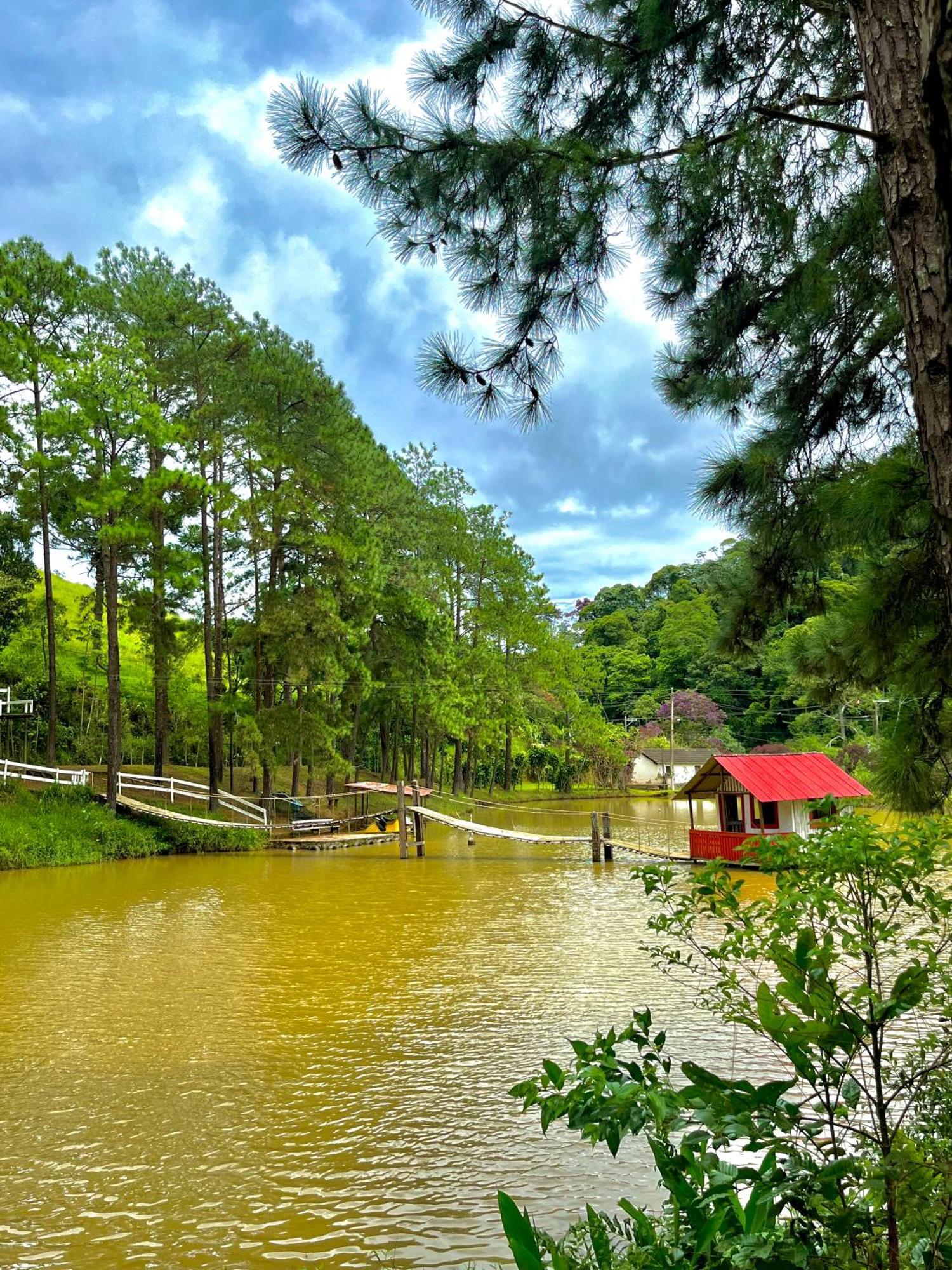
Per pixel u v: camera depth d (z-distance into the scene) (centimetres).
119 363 2408
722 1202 234
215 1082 782
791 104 316
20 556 3375
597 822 2478
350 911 1672
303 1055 850
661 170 439
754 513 485
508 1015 972
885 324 430
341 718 3094
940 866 270
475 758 5138
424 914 1636
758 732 6688
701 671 7381
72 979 1155
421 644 3691
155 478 2434
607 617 9044
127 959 1273
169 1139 663
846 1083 262
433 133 399
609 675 8200
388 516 3688
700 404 505
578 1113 252
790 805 2161
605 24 428
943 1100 307
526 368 444
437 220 423
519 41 414
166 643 2808
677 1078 726
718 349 490
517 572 4625
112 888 1931
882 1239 247
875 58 263
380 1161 621
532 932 1462
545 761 6141
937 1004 305
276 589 3023
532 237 433
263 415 2831
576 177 416
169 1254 504
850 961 822
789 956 257
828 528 453
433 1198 568
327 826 3114
